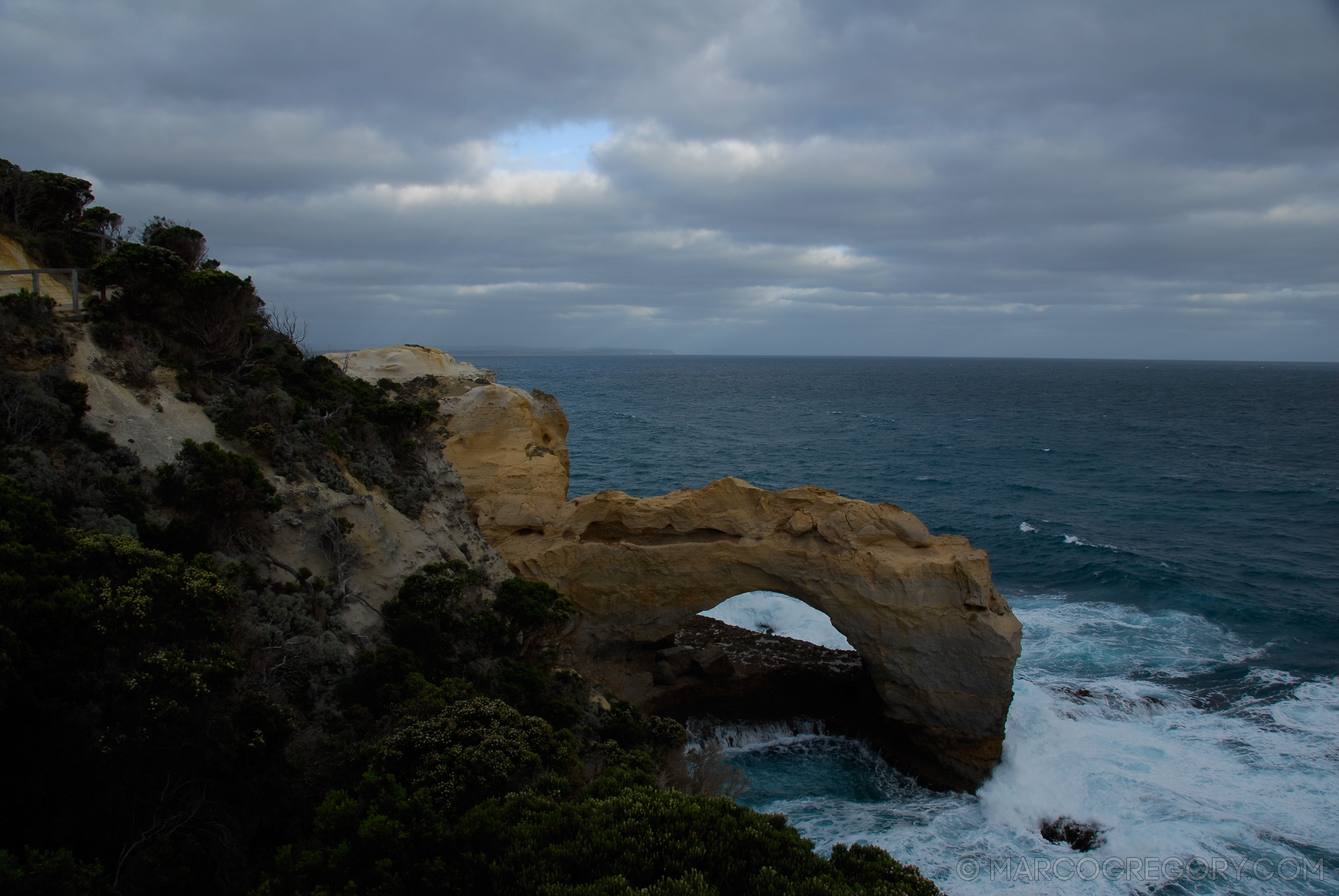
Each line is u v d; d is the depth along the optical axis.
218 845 13.61
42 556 13.61
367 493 24.30
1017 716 30.83
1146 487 77.69
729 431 117.12
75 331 19.78
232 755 13.59
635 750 19.91
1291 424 137.50
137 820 13.17
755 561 31.42
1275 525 62.06
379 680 18.70
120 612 13.45
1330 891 22.17
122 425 19.09
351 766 15.30
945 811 27.05
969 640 28.22
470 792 14.26
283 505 20.52
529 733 16.03
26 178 25.91
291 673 17.20
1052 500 71.25
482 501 33.84
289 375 25.86
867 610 29.58
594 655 33.56
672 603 32.78
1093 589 46.56
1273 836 24.30
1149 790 26.53
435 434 33.41
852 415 146.75
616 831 12.62
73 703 12.52
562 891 11.05
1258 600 43.97
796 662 34.78
